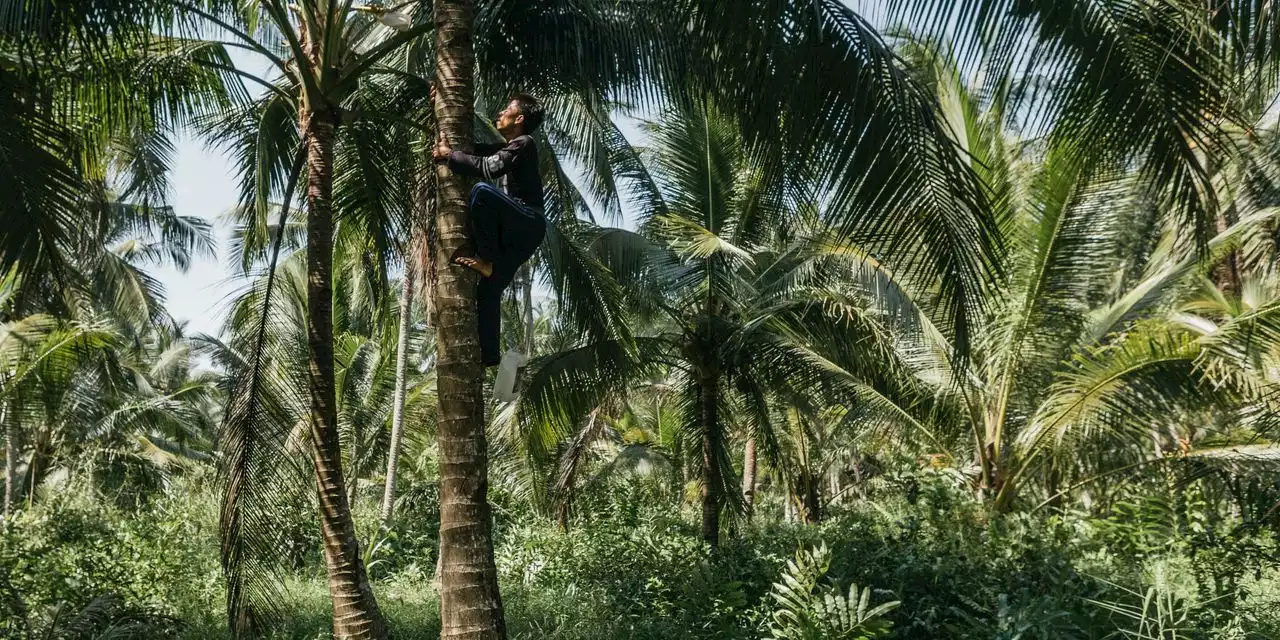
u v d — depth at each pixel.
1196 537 9.12
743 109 5.77
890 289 9.72
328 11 7.67
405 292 16.17
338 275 13.64
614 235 10.96
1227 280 13.48
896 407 11.79
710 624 8.27
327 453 8.01
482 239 4.61
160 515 14.32
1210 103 4.62
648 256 11.02
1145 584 7.97
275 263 8.52
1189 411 10.30
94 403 17.84
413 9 8.18
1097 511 13.11
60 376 12.17
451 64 4.79
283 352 8.66
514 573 12.49
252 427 8.35
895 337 11.46
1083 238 10.46
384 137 8.93
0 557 9.79
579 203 15.20
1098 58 4.57
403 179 9.14
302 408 8.70
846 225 5.22
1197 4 4.47
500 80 7.85
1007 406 11.60
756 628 7.92
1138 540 10.23
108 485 19.38
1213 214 4.81
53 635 8.14
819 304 10.96
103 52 6.88
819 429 16.56
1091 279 10.93
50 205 5.70
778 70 5.25
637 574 10.48
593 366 11.28
